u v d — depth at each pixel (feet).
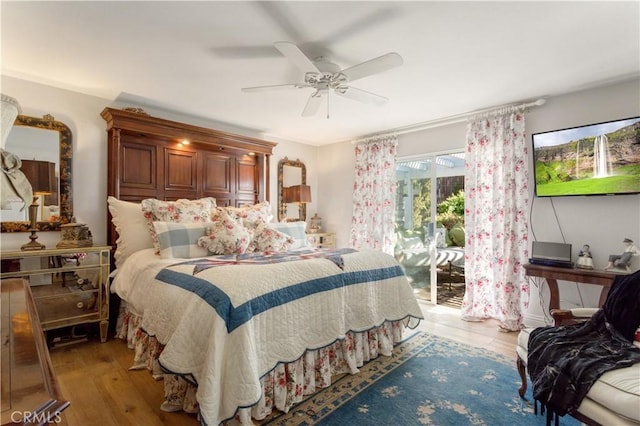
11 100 4.13
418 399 6.24
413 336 9.70
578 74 8.53
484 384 6.80
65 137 9.39
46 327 8.00
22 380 2.17
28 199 4.63
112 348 8.41
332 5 5.65
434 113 11.88
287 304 6.02
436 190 13.30
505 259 10.64
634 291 5.41
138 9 5.75
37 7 5.66
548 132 9.93
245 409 4.97
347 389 6.63
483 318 11.35
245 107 11.21
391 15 5.94
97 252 8.70
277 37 6.68
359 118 12.55
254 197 14.17
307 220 17.13
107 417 5.57
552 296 9.21
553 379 4.81
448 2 5.57
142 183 10.80
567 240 9.86
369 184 15.02
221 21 6.13
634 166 8.47
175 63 7.89
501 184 10.94
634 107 8.80
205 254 9.05
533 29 6.39
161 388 6.48
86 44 6.98
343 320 7.12
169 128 10.98
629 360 4.55
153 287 6.76
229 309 5.10
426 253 13.62
